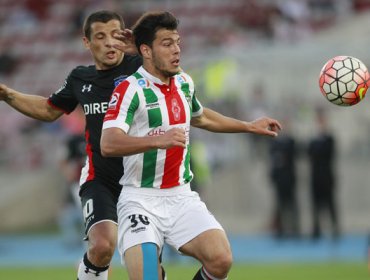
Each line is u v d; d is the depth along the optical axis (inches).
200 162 2276.1
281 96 2987.2
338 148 3002.0
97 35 1097.4
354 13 3681.1
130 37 1020.5
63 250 2696.9
